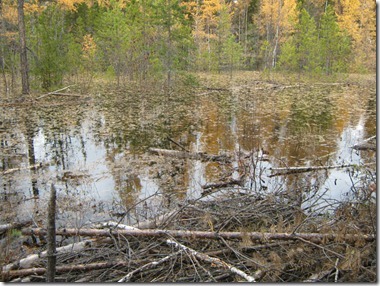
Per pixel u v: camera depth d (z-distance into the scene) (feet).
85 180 21.43
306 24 77.66
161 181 21.33
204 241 12.84
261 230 13.06
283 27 103.19
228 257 12.06
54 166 23.80
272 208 15.66
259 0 113.70
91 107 43.83
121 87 61.82
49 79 50.65
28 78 49.14
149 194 19.45
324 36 77.00
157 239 12.84
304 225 13.69
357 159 25.43
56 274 11.39
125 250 12.73
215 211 15.29
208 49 97.14
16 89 54.39
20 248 13.52
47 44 48.80
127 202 18.33
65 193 19.54
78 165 23.97
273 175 22.22
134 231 12.86
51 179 21.57
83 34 80.12
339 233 12.08
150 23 60.49
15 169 22.95
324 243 12.05
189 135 31.81
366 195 16.35
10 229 13.21
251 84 70.74
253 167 22.31
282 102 49.75
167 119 38.04
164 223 14.15
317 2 114.62
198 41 97.96
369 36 95.25
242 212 15.06
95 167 23.62
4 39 57.00
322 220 14.24
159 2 56.95
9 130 32.55
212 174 22.53
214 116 39.81
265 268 10.85
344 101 51.19
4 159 25.05
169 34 59.47
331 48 76.18
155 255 11.97
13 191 19.79
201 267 10.85
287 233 12.48
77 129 33.35
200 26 105.19
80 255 12.64
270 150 27.58
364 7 94.53
